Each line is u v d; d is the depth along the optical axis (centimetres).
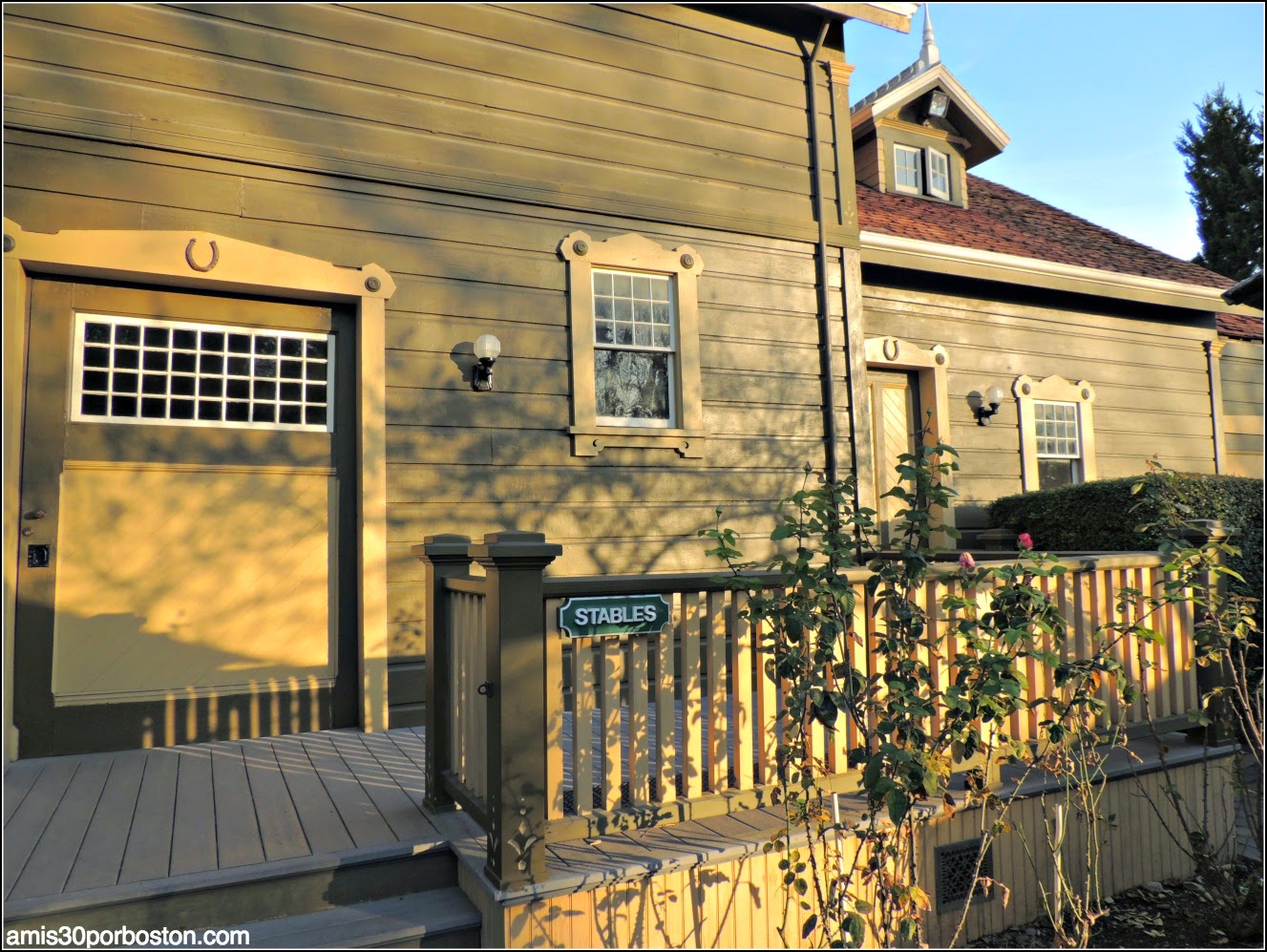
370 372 502
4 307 420
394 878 304
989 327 848
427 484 516
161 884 273
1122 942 341
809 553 318
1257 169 1908
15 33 435
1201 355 995
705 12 639
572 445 564
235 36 486
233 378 488
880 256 743
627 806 310
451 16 546
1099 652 357
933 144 970
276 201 489
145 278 459
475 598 316
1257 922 344
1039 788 367
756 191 650
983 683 319
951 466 341
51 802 353
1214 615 391
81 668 440
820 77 687
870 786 288
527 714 275
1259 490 600
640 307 604
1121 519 615
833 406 659
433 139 535
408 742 461
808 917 313
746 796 330
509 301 552
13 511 425
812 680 314
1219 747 432
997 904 353
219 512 477
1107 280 876
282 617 488
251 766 412
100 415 455
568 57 584
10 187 430
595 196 582
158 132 458
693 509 602
